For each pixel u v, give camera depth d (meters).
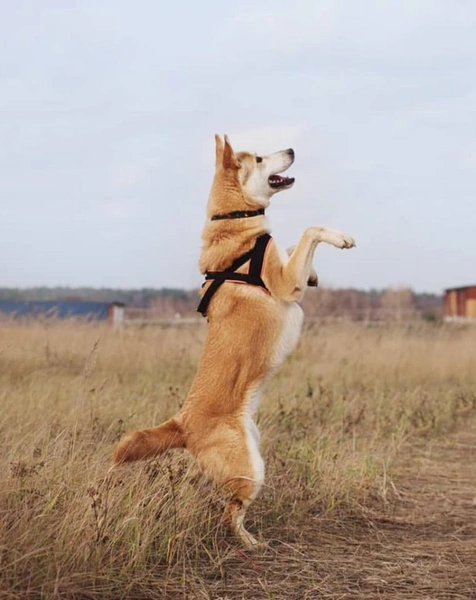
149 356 13.11
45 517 4.40
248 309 5.83
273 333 5.88
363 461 7.07
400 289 34.41
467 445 8.95
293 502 5.97
